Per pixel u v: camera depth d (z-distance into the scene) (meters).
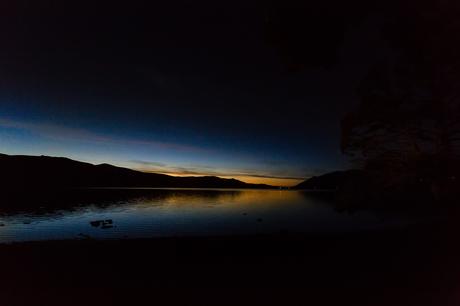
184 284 8.03
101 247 12.70
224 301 6.80
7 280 8.20
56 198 72.44
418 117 7.85
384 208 8.99
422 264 9.32
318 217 35.03
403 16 7.18
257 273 9.06
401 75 7.96
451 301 6.31
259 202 70.69
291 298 6.93
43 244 13.21
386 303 6.42
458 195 7.98
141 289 7.61
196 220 33.28
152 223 30.78
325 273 8.96
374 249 11.95
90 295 7.16
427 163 7.90
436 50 7.11
